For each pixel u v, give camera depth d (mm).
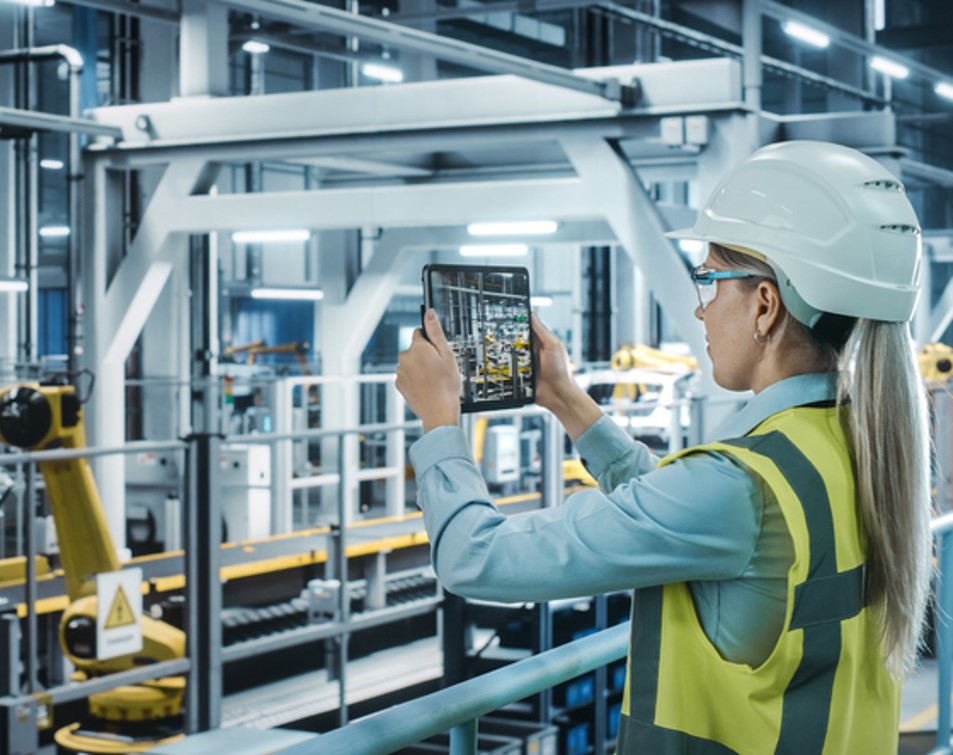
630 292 19969
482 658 8039
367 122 10211
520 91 9742
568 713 8164
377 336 27250
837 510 1487
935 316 21297
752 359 1624
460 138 9969
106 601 6617
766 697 1458
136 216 12383
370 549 10148
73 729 8062
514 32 25859
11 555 11953
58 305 27391
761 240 1571
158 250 11156
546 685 1938
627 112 9391
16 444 8102
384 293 13117
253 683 9555
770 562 1459
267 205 10719
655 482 1478
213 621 6289
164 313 13086
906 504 1538
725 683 1461
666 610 1503
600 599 8125
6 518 13297
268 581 9898
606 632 2119
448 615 7879
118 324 11320
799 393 1575
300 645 9961
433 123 10008
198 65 11078
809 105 30016
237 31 15227
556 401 2033
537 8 13344
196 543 6262
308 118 10430
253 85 17984
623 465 2020
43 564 8992
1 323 15727
